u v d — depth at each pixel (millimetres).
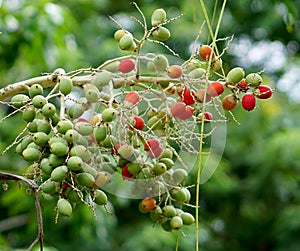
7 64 4707
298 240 7430
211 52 1708
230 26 7988
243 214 8258
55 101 3848
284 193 7789
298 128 7312
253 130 7516
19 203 4496
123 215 6809
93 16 7277
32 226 4719
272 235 7836
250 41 8625
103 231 4902
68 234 5359
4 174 1724
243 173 8016
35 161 1740
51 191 1729
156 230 6461
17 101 1746
